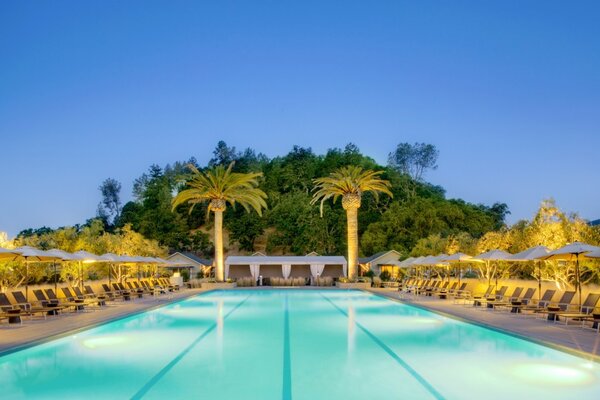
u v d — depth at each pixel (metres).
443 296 28.17
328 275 54.09
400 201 85.00
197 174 46.44
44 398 8.58
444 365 11.00
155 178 107.88
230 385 9.34
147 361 11.55
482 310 20.75
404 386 9.19
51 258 21.02
